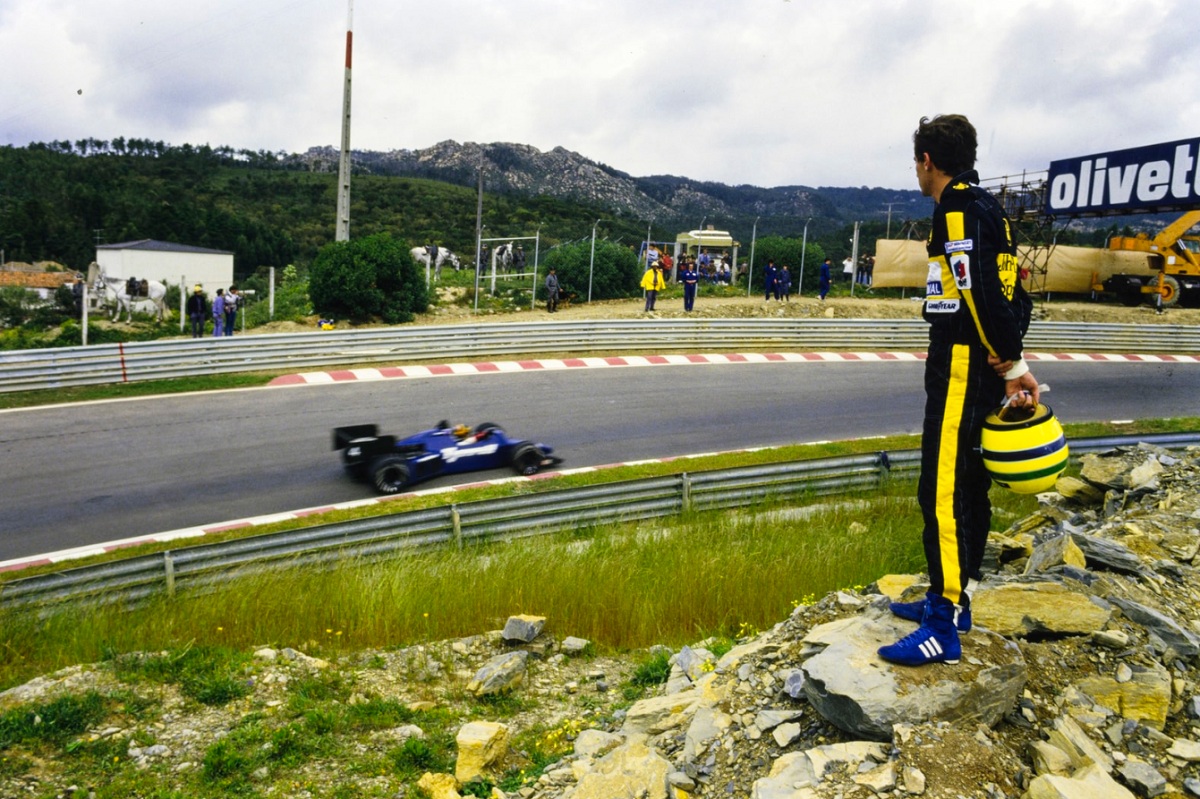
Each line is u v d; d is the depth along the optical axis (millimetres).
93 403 17594
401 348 21562
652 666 6426
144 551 11070
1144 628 3777
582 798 3605
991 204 2932
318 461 14883
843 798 2814
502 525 10953
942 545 3123
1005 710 3219
